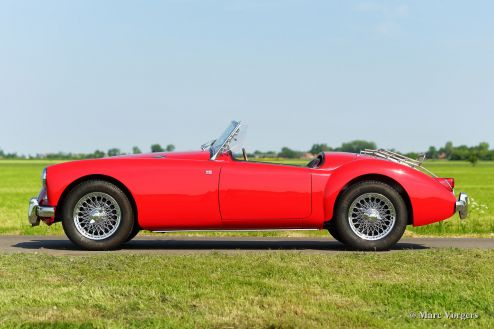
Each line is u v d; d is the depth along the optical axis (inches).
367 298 199.9
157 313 181.6
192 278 226.5
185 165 319.6
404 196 327.0
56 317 177.0
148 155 332.5
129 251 318.3
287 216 319.3
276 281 223.6
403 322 175.2
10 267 248.8
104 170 318.7
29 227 465.1
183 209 317.1
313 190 318.0
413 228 465.7
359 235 319.6
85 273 238.1
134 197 316.5
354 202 318.7
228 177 317.4
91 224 319.6
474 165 5659.5
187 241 374.6
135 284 217.5
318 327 167.9
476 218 572.4
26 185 1696.6
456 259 267.7
